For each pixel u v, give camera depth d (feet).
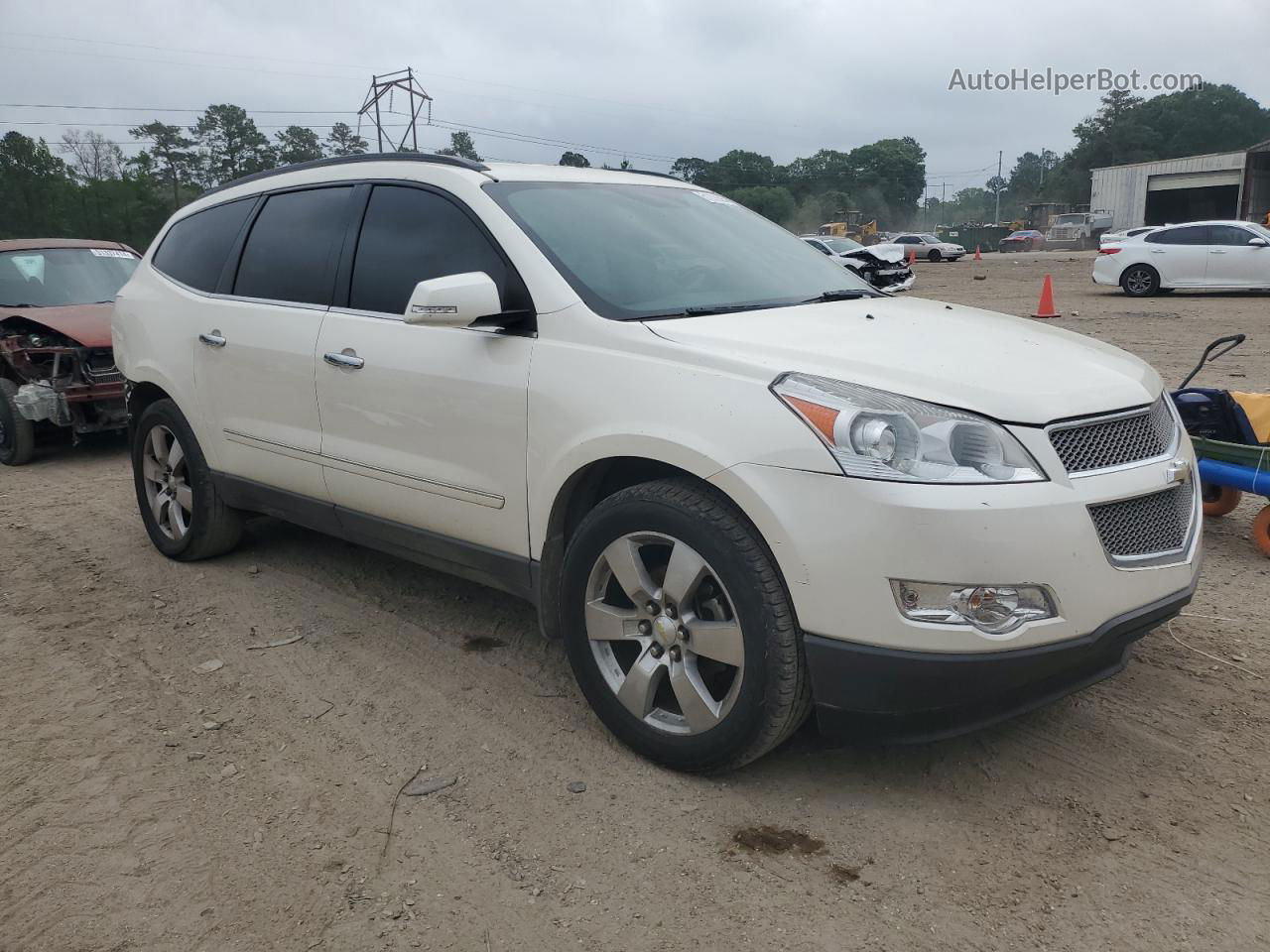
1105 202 193.57
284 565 16.55
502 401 10.86
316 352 13.08
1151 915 8.02
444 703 11.71
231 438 14.92
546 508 10.61
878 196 439.22
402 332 12.09
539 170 12.94
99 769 10.45
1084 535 8.55
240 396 14.53
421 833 9.25
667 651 9.82
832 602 8.52
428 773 10.25
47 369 25.30
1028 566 8.31
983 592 8.28
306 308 13.55
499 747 10.71
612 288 10.98
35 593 15.67
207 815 9.59
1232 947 7.67
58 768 10.49
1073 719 11.10
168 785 10.11
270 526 18.66
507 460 10.94
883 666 8.46
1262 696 11.53
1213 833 9.04
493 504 11.21
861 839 9.04
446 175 12.31
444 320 10.32
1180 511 9.71
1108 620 8.78
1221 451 16.37
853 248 84.17
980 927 7.92
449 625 14.01
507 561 11.30
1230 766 10.11
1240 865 8.60
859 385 8.93
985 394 8.82
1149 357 35.99
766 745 9.32
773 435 8.76
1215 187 180.34
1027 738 10.72
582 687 10.66
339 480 13.14
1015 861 8.71
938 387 8.88
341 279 13.16
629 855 8.88
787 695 9.01
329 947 7.84
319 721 11.37
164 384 15.90
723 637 9.29
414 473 12.03
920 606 8.34
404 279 12.35
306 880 8.63
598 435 9.88
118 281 29.48
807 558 8.55
